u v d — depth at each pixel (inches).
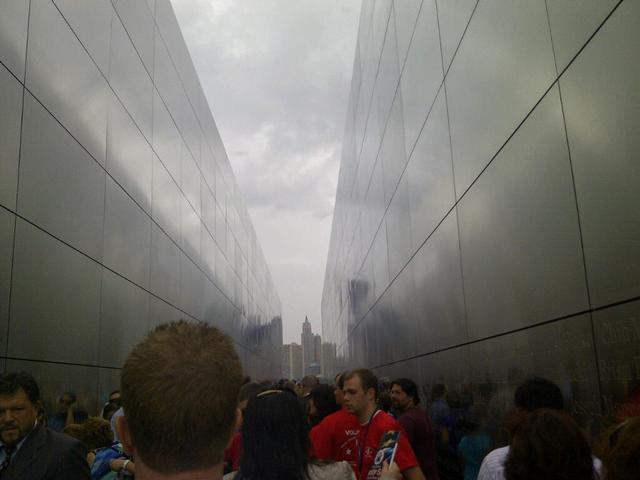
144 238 526.3
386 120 538.9
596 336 155.6
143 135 533.6
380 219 607.5
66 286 342.0
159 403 62.7
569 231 170.4
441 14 319.9
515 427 135.8
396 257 513.0
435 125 339.0
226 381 66.6
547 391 142.6
